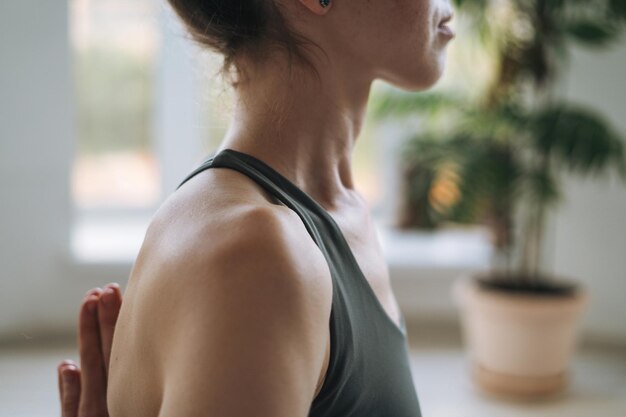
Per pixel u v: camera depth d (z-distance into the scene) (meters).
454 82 2.88
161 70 3.14
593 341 3.01
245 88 0.62
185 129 3.18
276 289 0.43
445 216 2.42
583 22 2.34
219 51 0.63
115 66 3.24
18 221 2.85
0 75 2.75
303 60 0.61
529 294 2.40
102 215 3.32
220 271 0.44
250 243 0.44
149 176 3.34
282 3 0.60
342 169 0.69
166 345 0.45
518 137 2.42
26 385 2.26
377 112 2.56
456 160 2.39
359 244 0.65
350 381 0.53
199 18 0.62
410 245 3.27
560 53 2.44
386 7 0.62
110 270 2.97
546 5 2.33
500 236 3.03
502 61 2.43
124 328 0.55
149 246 0.54
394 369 0.59
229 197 0.50
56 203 2.91
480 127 2.41
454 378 2.57
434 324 3.17
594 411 2.30
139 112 3.29
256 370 0.41
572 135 2.28
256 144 0.60
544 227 2.96
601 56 2.90
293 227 0.48
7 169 2.81
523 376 2.40
